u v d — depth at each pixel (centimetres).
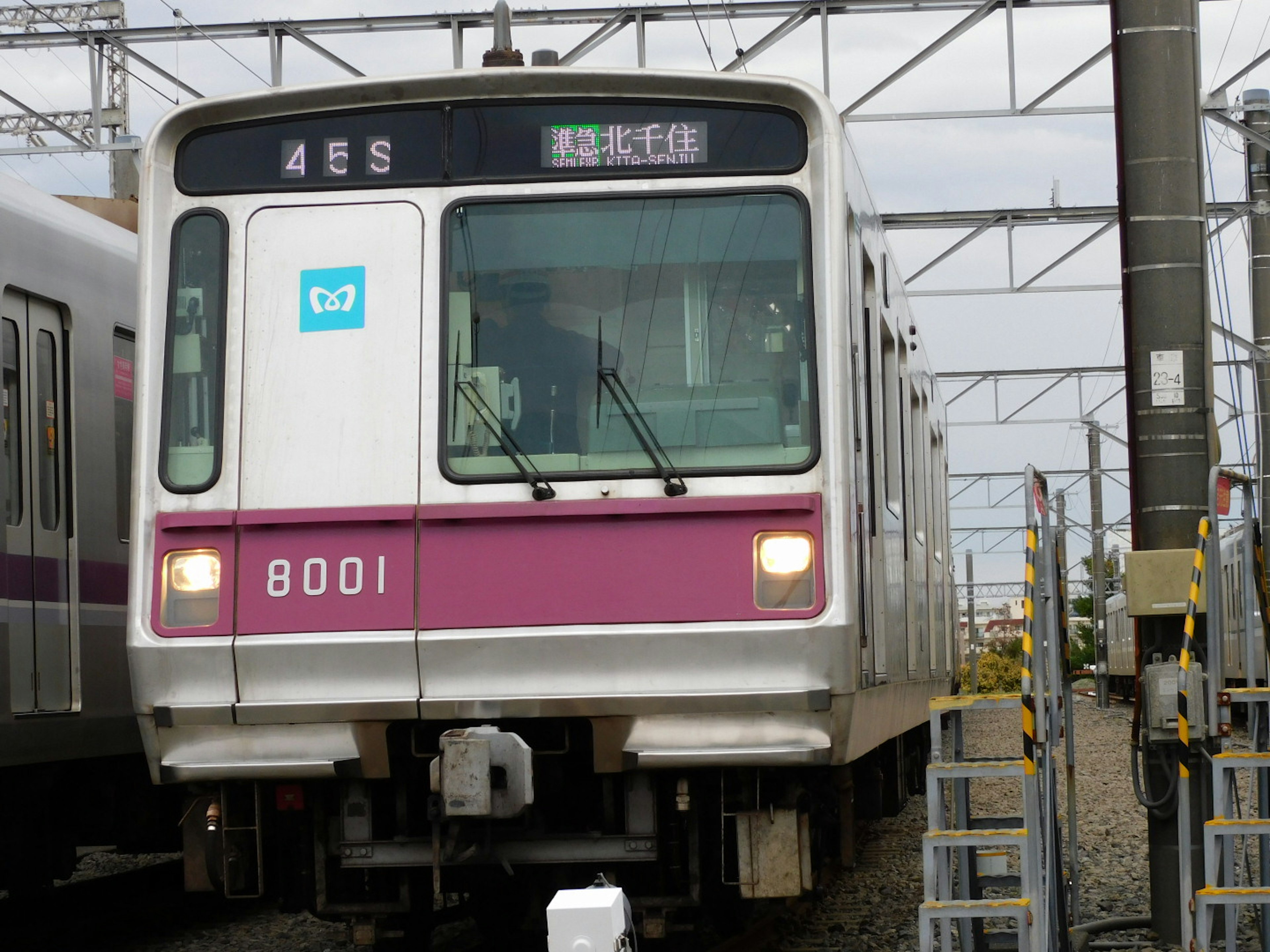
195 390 2294
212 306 2312
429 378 2248
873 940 2800
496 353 2252
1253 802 2564
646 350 2238
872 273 2762
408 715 2167
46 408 3009
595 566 2162
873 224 2812
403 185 2302
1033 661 2042
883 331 2981
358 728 2192
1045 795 2205
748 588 2144
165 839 3544
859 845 4122
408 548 2200
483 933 2780
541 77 2281
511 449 2217
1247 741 7856
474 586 2178
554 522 2177
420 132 2312
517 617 2167
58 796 3228
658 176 2278
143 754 3441
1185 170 2750
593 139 2291
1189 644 2373
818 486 2164
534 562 2173
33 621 2875
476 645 2159
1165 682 2559
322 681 2189
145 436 2275
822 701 2111
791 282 2236
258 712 2192
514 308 2262
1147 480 2727
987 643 13750
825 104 2245
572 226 2278
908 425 3522
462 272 2277
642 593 2152
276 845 2362
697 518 2159
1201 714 2508
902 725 3127
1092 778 6456
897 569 2992
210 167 2342
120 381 3300
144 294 2303
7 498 2831
